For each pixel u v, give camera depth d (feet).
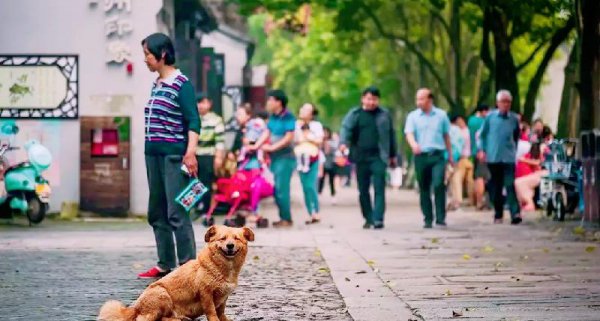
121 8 68.54
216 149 64.54
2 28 68.49
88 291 32.81
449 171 81.30
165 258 36.65
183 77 36.52
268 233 56.08
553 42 91.50
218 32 126.21
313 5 108.17
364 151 59.93
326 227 61.77
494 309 28.19
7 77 68.28
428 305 29.09
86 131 67.67
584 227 58.90
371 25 129.80
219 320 25.52
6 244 48.47
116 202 67.41
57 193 68.08
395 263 40.40
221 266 24.88
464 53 123.65
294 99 221.66
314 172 65.26
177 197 35.91
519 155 78.13
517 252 44.55
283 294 32.04
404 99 154.92
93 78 68.44
